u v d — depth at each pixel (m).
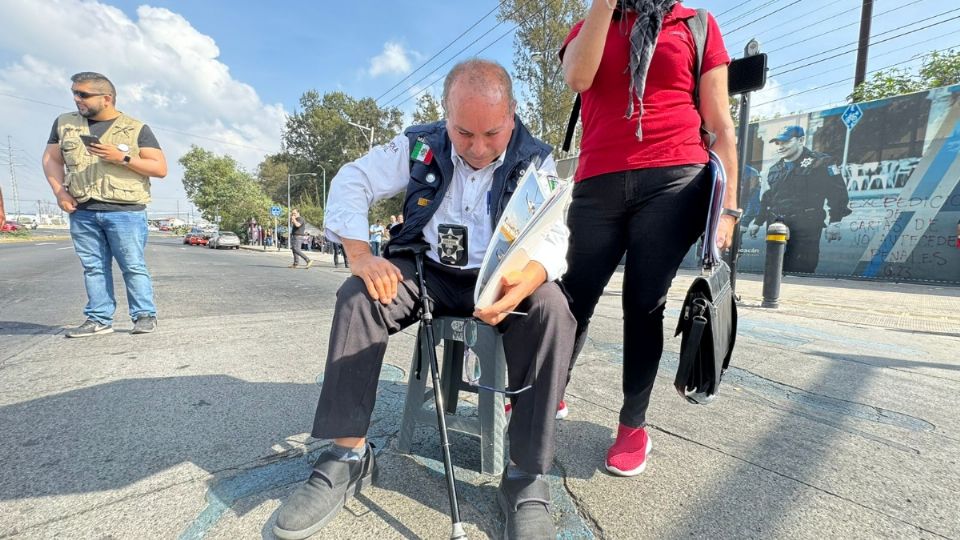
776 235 5.26
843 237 9.48
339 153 50.12
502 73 1.33
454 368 1.76
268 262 14.77
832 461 1.69
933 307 5.59
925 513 1.38
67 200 3.05
